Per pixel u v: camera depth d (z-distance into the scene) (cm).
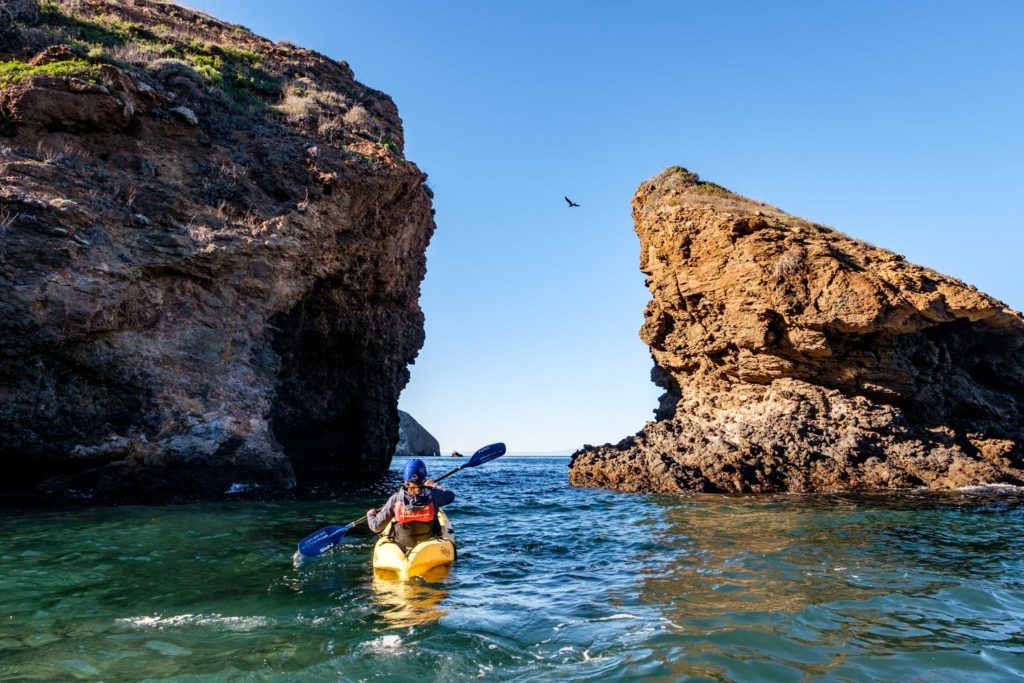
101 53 1567
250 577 648
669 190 2502
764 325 1902
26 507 1095
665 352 2345
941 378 1966
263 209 1600
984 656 417
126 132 1515
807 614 507
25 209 1216
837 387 1888
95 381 1269
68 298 1208
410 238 2270
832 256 1919
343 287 1905
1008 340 2078
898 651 426
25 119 1372
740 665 402
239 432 1431
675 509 1216
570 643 445
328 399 2095
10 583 607
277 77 2169
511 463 4166
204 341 1431
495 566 709
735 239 2067
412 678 384
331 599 566
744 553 763
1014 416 2006
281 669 399
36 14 1720
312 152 1770
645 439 2055
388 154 1922
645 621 494
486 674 390
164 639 456
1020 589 584
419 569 654
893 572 655
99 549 754
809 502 1307
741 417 1955
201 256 1419
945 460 1653
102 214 1332
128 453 1284
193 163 1593
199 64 1927
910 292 1833
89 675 389
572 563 726
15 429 1176
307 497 1325
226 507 1136
